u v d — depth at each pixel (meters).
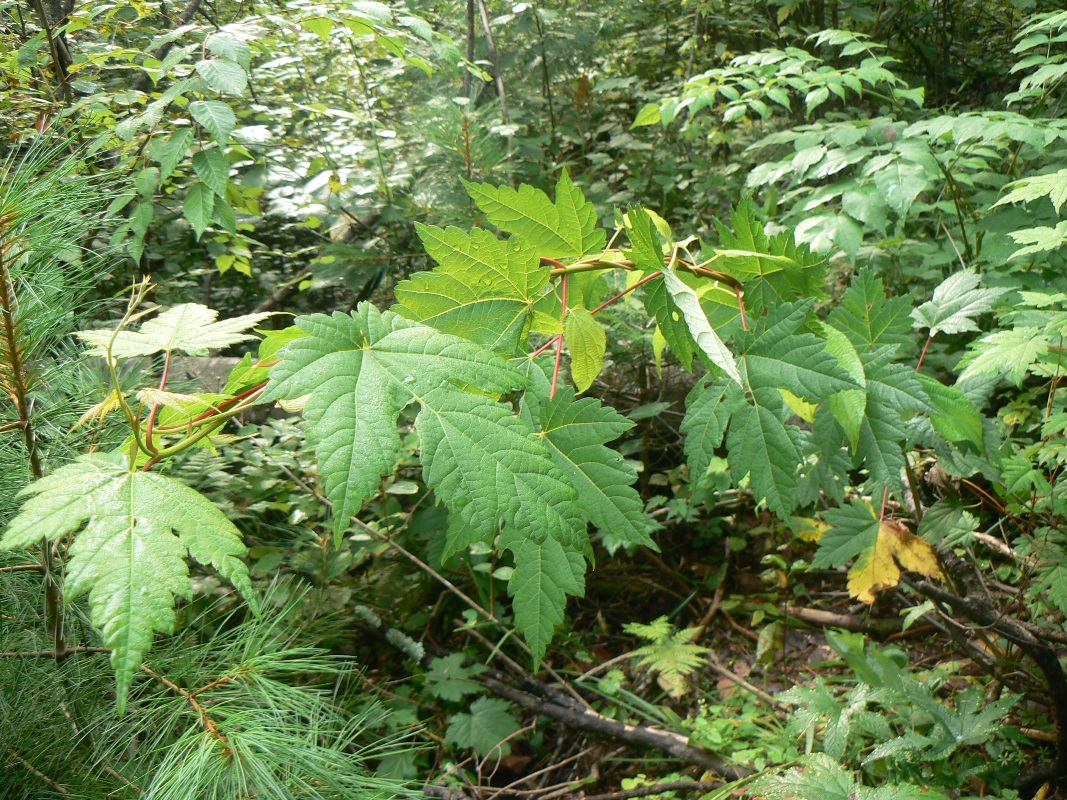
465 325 0.80
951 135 2.76
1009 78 5.21
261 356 0.76
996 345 1.56
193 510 0.60
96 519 0.57
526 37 4.88
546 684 2.50
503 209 0.88
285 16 2.45
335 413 0.60
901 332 1.16
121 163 2.20
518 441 0.61
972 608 1.76
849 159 2.62
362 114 3.41
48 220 0.97
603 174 4.95
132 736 1.18
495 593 2.75
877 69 2.79
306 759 1.04
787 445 0.87
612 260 0.88
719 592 2.88
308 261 4.05
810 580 2.90
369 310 0.68
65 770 1.22
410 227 3.41
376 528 2.58
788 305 0.89
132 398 1.41
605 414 0.77
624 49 5.82
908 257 3.20
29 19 3.12
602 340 0.85
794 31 5.14
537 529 0.59
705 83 3.04
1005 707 1.52
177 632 1.70
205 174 2.15
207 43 2.02
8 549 0.54
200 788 0.91
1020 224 2.62
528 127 4.87
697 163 4.47
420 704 2.41
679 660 2.36
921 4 5.02
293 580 2.37
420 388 0.62
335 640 2.37
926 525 1.76
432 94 4.21
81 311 1.38
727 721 2.25
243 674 1.12
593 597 3.04
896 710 1.68
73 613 1.29
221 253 3.10
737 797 1.91
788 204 3.89
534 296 0.80
